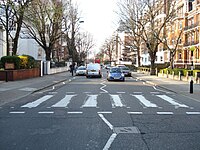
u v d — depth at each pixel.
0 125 8.93
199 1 56.38
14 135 7.71
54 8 41.81
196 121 9.79
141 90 21.62
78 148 6.56
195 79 28.77
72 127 8.66
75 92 19.44
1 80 27.53
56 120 9.70
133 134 7.88
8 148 6.55
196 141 7.25
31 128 8.52
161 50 76.69
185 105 13.80
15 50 32.72
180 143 7.05
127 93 19.08
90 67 40.00
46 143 6.96
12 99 15.33
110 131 8.20
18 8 29.98
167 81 31.69
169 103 14.45
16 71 28.52
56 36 48.88
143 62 94.06
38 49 61.91
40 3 40.88
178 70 34.75
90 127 8.66
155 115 10.84
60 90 21.00
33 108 12.32
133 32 52.59
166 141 7.21
